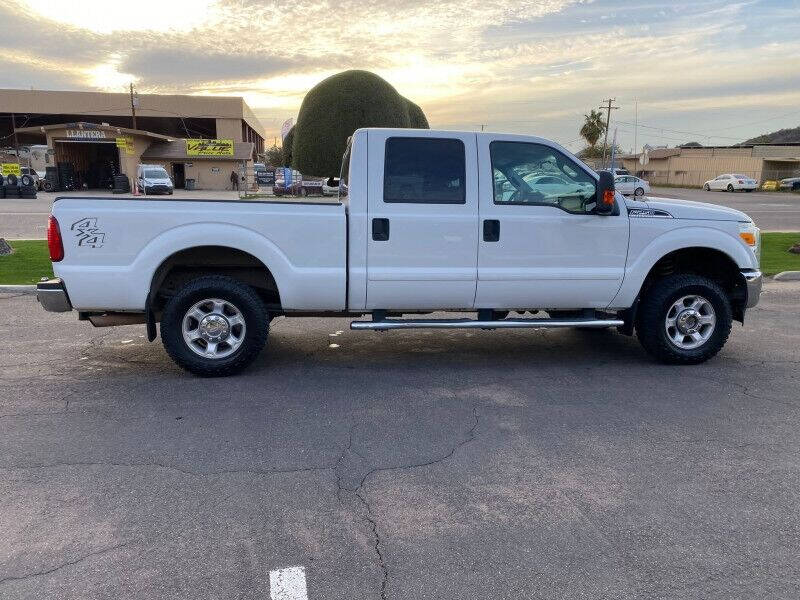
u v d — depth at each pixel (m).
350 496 3.46
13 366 5.79
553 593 2.68
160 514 3.26
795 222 22.06
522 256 5.46
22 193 32.25
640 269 5.66
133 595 2.64
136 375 5.55
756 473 3.75
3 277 9.89
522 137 5.45
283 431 4.34
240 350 5.41
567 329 7.43
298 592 2.67
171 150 45.72
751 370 5.79
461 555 2.94
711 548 3.00
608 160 68.31
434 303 5.52
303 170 14.84
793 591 2.69
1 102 57.16
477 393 5.14
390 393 5.14
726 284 6.18
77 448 4.04
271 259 5.24
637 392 5.17
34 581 2.72
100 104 58.97
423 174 5.33
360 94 14.20
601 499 3.44
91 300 5.16
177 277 5.62
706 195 42.47
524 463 3.88
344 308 5.47
